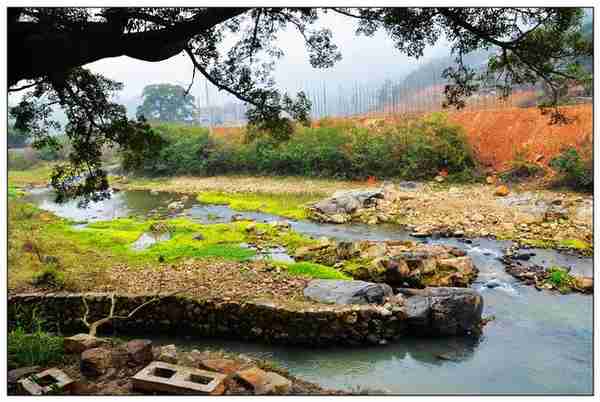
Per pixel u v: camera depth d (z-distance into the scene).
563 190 26.05
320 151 35.19
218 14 6.28
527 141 31.41
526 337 9.81
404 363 8.92
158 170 43.81
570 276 12.76
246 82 9.17
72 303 10.75
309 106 9.73
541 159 29.64
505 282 12.99
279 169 38.50
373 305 10.20
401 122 35.84
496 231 18.78
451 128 32.47
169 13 6.91
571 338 9.70
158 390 5.46
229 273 13.19
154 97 75.31
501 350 9.32
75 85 9.91
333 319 9.58
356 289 10.80
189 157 41.78
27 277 12.45
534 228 18.62
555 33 7.64
